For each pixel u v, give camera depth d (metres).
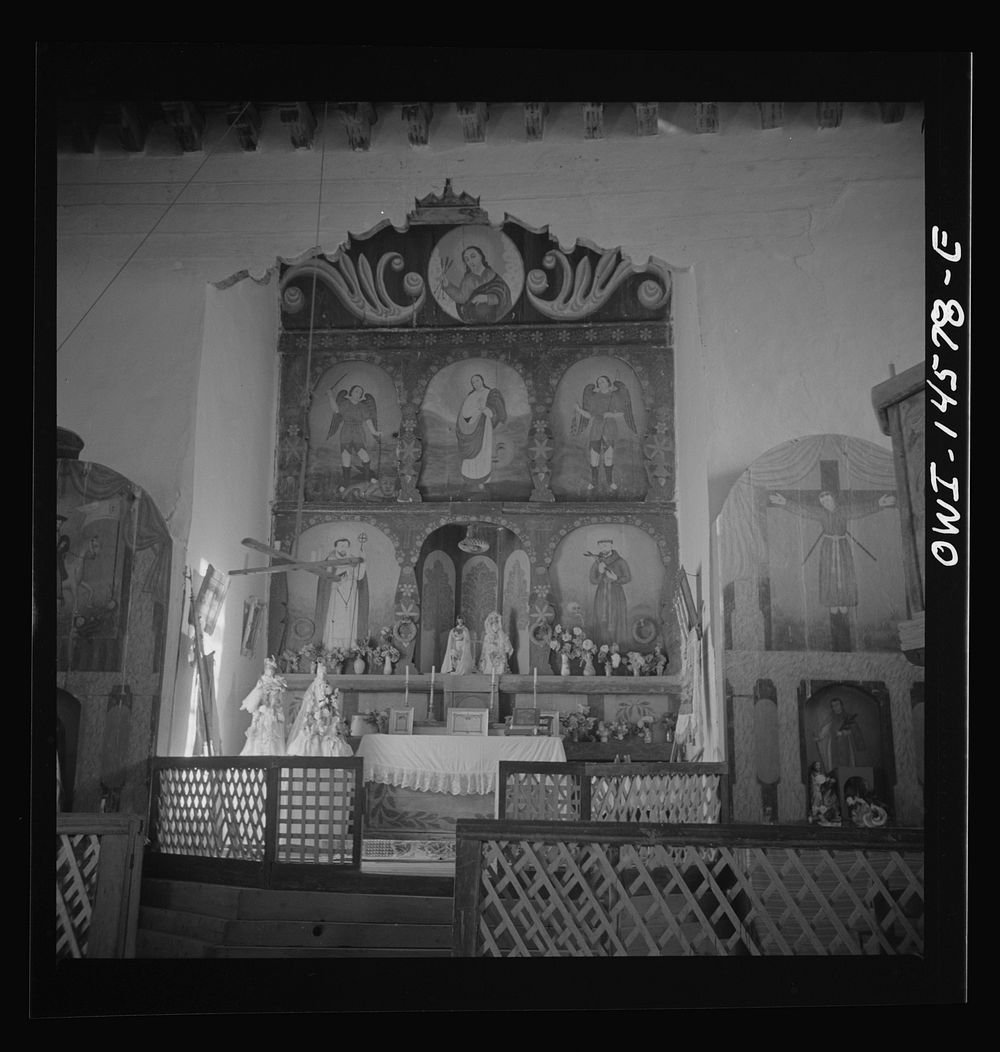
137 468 13.32
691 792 11.43
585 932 9.37
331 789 10.66
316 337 19.12
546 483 18.62
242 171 13.57
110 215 13.47
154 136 13.48
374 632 18.38
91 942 9.95
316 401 18.98
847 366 12.59
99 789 12.02
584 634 18.08
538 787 11.10
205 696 14.10
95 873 10.14
